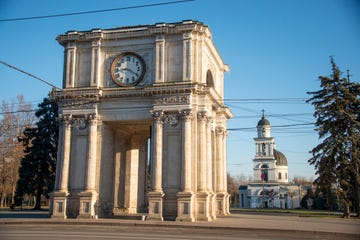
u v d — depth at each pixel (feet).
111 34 129.49
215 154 147.64
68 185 123.34
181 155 116.06
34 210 186.09
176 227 96.02
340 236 81.00
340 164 148.97
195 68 122.62
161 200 113.39
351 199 187.83
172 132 118.83
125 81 127.34
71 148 126.11
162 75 122.31
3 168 237.04
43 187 185.98
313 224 106.73
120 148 143.95
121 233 77.92
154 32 124.67
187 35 123.24
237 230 90.53
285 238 73.41
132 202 147.02
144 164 155.22
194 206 113.60
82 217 117.39
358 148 150.61
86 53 132.05
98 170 123.95
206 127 122.72
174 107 118.52
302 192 376.48
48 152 185.26
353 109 155.84
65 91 126.72
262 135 391.86
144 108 123.34
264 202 376.68
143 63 126.82
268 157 385.29
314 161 156.04
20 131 235.20
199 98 119.44
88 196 119.03
